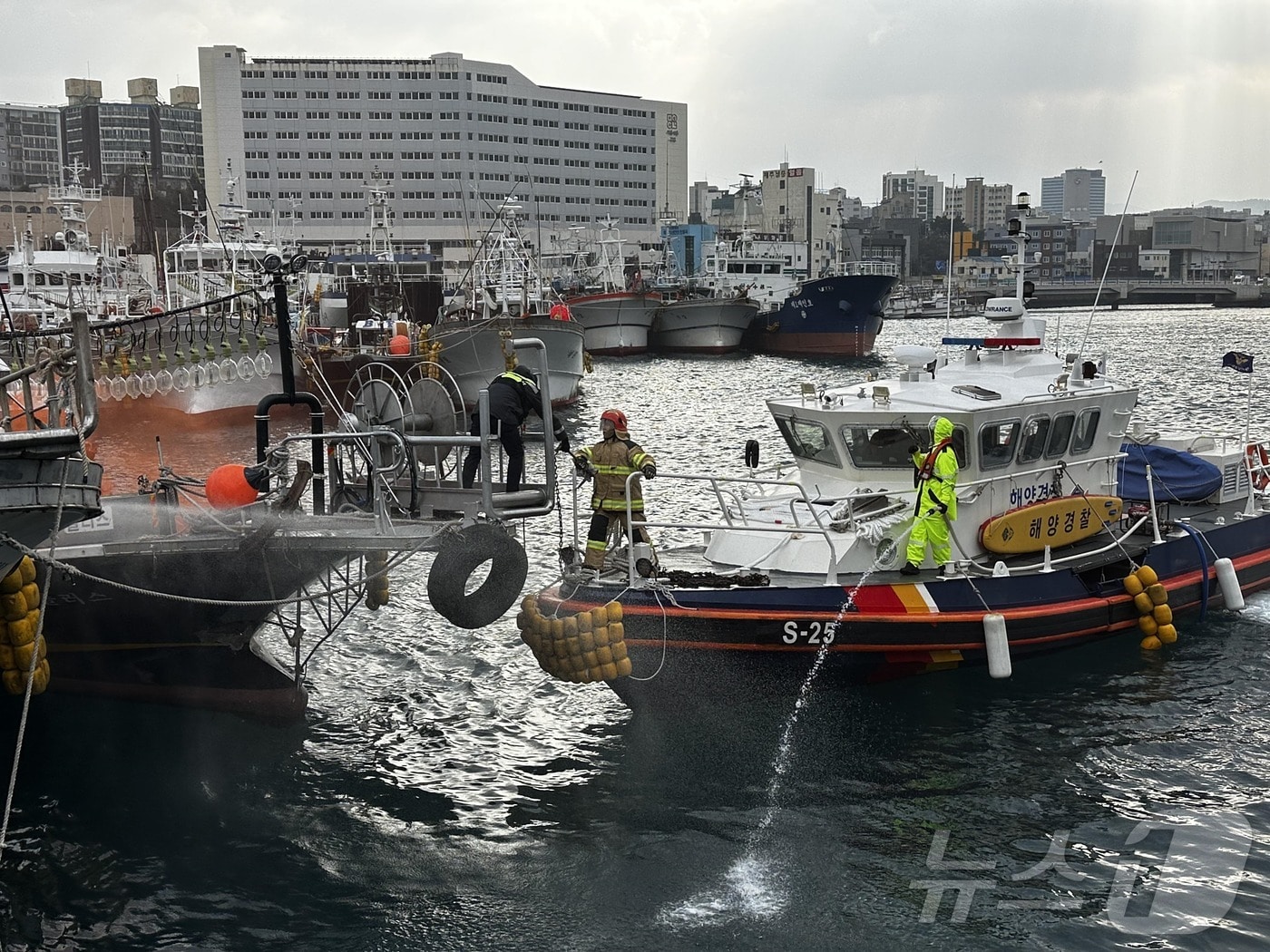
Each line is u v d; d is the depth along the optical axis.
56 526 8.36
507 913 8.56
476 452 11.77
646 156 156.12
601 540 11.56
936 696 12.05
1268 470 16.72
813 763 10.77
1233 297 186.50
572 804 10.16
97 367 23.27
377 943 8.23
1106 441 13.90
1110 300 185.38
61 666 12.01
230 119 138.75
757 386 54.66
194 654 11.69
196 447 30.00
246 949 8.20
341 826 9.84
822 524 11.81
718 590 11.12
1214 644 13.57
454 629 14.89
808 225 169.38
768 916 8.45
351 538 10.20
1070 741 11.09
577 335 44.09
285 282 11.77
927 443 12.37
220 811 10.09
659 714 11.60
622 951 8.08
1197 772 10.47
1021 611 12.10
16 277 46.22
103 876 9.10
